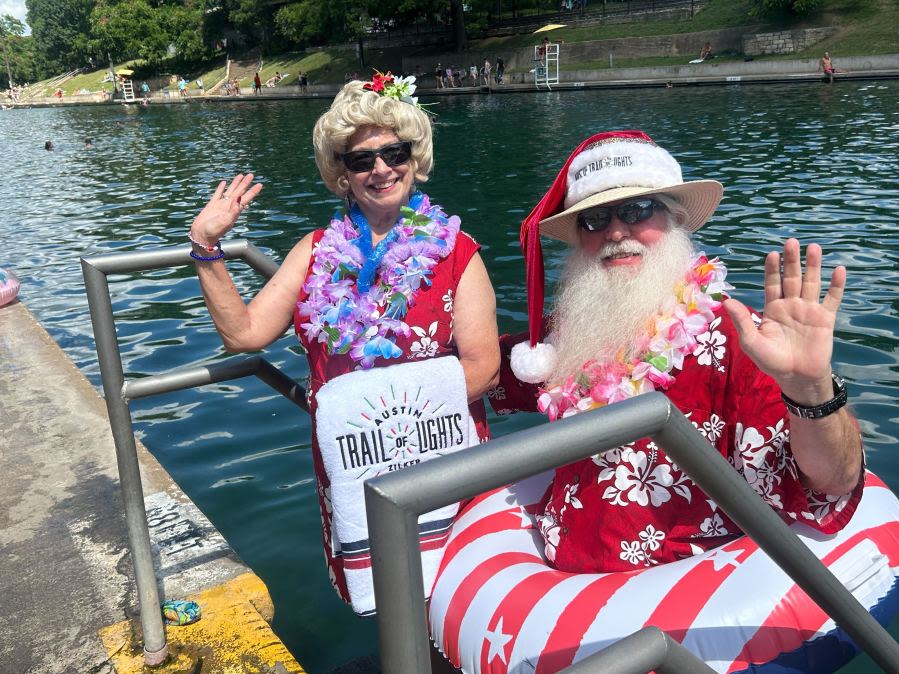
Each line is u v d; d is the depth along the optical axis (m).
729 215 9.72
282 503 3.91
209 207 2.03
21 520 3.23
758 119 19.56
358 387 1.87
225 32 72.50
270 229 11.25
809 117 19.11
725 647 1.68
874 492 2.07
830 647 1.71
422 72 46.03
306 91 51.12
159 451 4.65
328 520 2.15
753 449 1.83
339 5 50.41
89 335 7.51
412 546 0.90
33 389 4.72
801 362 1.46
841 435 1.58
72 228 13.41
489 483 0.93
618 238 2.02
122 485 2.22
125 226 13.34
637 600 1.78
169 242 11.89
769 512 1.17
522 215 10.78
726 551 1.86
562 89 35.25
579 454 0.99
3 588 2.77
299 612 3.04
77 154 26.69
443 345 2.10
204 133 31.06
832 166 12.65
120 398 2.15
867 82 26.50
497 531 2.19
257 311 2.15
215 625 2.47
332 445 1.87
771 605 1.72
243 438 4.74
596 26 43.03
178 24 74.75
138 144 28.84
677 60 36.00
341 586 2.12
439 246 2.06
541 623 1.79
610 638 1.71
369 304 2.05
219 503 3.96
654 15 40.72
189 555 2.86
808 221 9.16
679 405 1.92
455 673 2.06
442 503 0.91
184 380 2.21
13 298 6.73
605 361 2.04
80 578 2.79
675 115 21.86
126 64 85.25
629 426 1.02
